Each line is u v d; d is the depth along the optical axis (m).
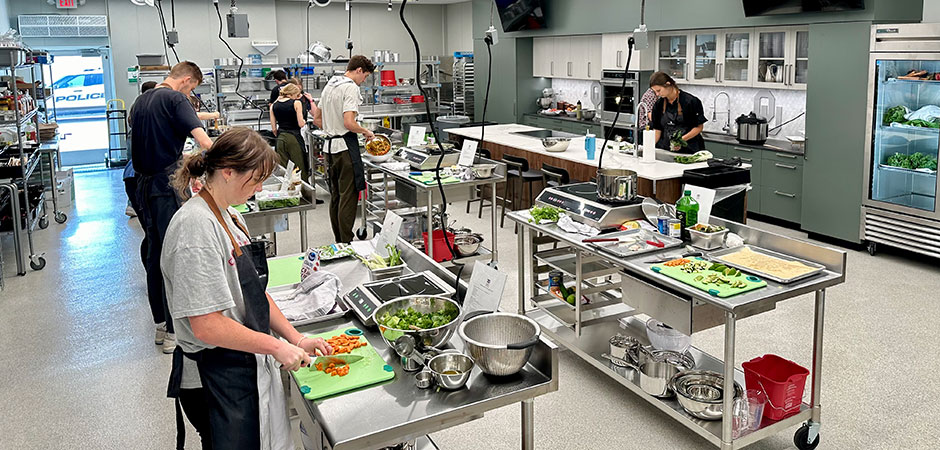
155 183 3.95
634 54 8.34
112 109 11.52
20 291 5.33
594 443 3.14
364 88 11.14
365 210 6.70
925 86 5.59
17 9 10.87
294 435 2.52
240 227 2.18
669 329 3.62
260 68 10.72
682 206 3.39
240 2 11.55
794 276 2.82
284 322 2.22
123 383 3.80
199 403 2.20
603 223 3.62
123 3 10.95
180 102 3.89
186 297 1.83
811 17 6.21
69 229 7.32
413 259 3.07
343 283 2.93
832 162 6.17
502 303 4.86
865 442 3.08
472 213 7.75
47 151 7.69
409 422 1.84
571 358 4.04
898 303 4.74
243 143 1.87
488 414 3.41
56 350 4.23
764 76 7.24
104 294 5.25
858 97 5.87
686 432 3.23
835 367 3.80
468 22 12.96
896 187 5.79
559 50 10.05
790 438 3.16
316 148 8.38
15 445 3.18
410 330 2.12
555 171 6.36
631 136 8.55
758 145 7.03
